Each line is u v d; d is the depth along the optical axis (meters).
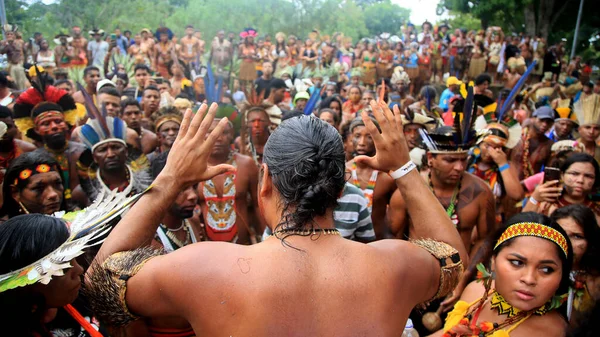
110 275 1.17
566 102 6.79
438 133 3.46
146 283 1.14
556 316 1.90
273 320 1.06
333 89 11.62
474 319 1.98
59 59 12.10
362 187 3.83
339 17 27.73
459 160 3.24
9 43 9.31
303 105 7.70
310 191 1.12
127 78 9.34
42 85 4.02
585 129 5.31
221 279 1.09
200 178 1.40
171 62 14.34
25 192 2.59
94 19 17.27
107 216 1.38
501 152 3.93
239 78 13.34
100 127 3.43
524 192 4.05
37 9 13.57
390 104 8.02
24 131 3.95
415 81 16.95
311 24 23.55
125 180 3.49
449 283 1.32
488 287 1.96
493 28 17.83
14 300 1.33
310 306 1.08
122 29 17.92
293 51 16.94
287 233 1.16
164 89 8.66
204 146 1.38
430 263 1.29
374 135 1.43
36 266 1.24
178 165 1.37
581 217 2.40
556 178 3.26
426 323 2.86
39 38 11.48
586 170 3.12
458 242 1.41
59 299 1.40
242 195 3.54
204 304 1.09
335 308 1.09
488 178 4.27
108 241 1.29
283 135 1.21
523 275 1.79
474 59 17.48
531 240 1.80
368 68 16.41
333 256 1.15
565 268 1.86
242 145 4.18
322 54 18.14
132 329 1.54
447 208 3.37
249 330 1.05
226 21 19.48
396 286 1.17
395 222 3.30
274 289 1.07
